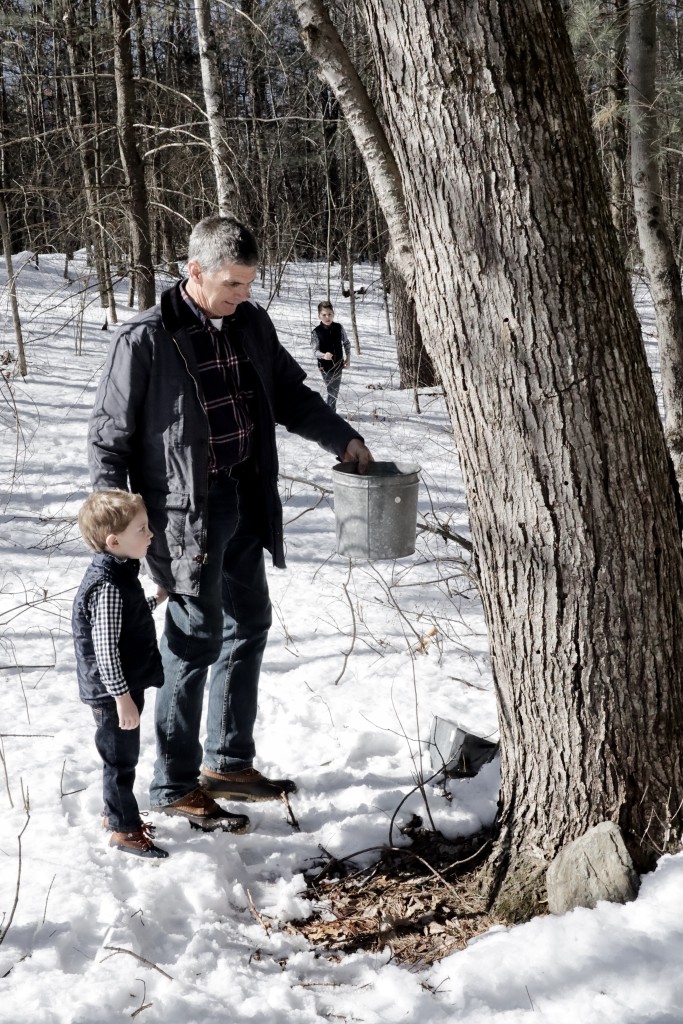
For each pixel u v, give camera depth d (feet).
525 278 6.79
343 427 10.03
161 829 9.34
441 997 6.87
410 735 11.57
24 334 47.85
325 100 51.29
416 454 28.68
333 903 8.63
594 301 6.89
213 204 29.01
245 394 9.36
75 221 33.94
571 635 7.49
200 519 9.02
